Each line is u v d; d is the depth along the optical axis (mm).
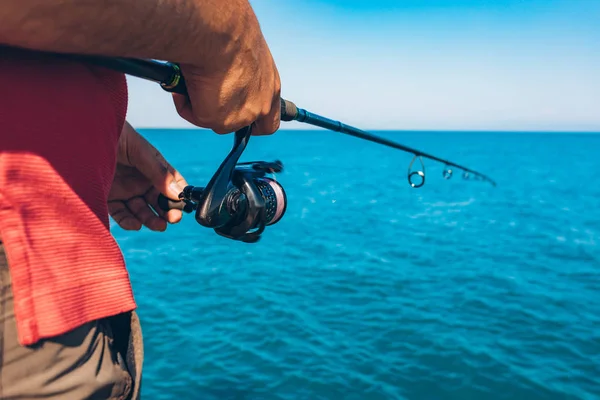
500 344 9484
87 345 889
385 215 24531
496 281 13609
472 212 25703
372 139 2869
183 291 12578
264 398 7633
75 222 887
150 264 15078
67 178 875
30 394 819
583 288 12961
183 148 84000
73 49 707
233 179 1398
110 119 987
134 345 1012
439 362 8773
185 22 794
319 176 44125
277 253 16641
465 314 11062
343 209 26297
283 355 9000
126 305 964
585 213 25484
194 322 10492
